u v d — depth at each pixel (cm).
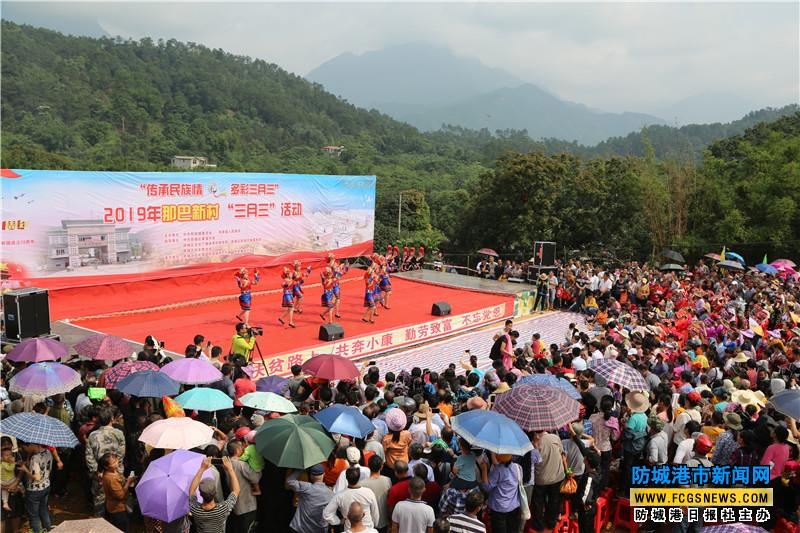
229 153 9781
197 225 2194
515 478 701
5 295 1264
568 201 3916
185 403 827
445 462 765
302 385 1028
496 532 700
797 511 788
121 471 785
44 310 1300
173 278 2158
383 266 2125
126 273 2033
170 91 12631
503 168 4075
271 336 1747
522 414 763
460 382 1102
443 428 855
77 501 892
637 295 2259
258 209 2362
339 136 14200
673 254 2703
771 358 1347
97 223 1944
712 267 2848
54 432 733
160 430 707
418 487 630
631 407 863
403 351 1852
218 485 682
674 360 1340
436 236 4800
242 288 1775
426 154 12638
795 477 790
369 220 2809
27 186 1786
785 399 855
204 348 1446
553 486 775
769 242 3234
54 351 1016
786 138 4038
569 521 820
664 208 3538
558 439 779
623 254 3706
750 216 3344
